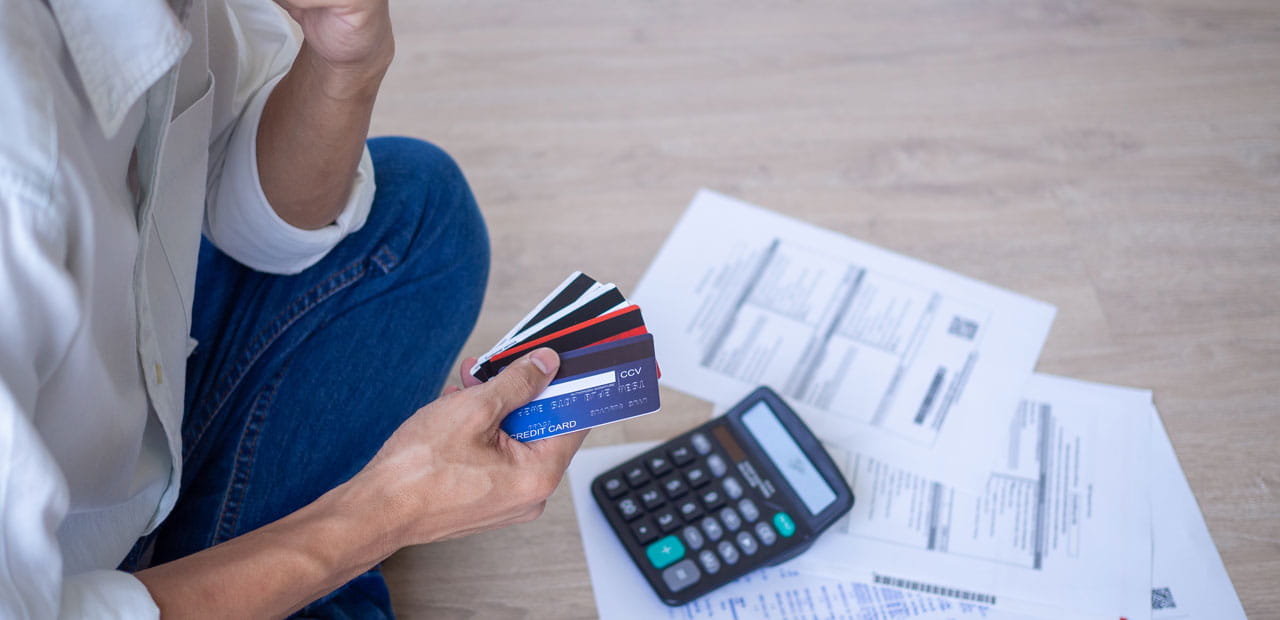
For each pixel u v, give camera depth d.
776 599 0.89
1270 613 0.88
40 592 0.41
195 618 0.50
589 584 0.91
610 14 1.34
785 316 1.06
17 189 0.40
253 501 0.75
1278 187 1.16
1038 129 1.22
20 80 0.41
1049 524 0.93
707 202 1.16
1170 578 0.90
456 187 0.84
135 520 0.62
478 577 0.91
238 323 0.78
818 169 1.19
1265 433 0.98
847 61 1.29
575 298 0.68
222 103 0.68
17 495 0.40
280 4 0.55
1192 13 1.32
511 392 0.60
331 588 0.59
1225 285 1.09
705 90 1.26
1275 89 1.25
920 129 1.22
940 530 0.92
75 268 0.45
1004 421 0.99
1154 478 0.95
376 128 1.23
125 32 0.46
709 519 0.89
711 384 1.01
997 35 1.31
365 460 0.79
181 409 0.66
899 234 1.13
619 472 0.92
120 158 0.51
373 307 0.80
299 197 0.71
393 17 1.34
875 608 0.89
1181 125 1.22
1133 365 1.03
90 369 0.48
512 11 1.34
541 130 1.23
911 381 1.01
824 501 0.90
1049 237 1.13
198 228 0.66
